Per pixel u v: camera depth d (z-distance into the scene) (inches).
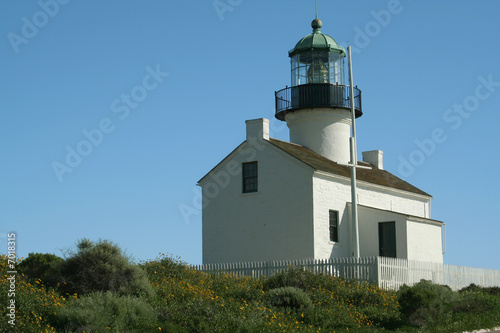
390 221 1285.7
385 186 1444.4
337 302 882.1
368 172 1519.4
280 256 1251.2
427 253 1317.7
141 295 772.6
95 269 788.6
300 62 1451.8
